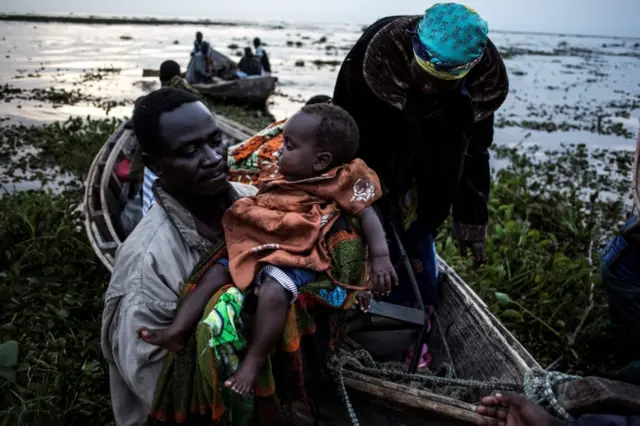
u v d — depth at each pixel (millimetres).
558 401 1937
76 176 7895
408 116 2613
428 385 2844
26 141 9391
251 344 1939
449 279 3637
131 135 6223
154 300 2012
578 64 30859
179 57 24109
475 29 2301
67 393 3492
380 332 3148
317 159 2098
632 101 18172
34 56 21953
